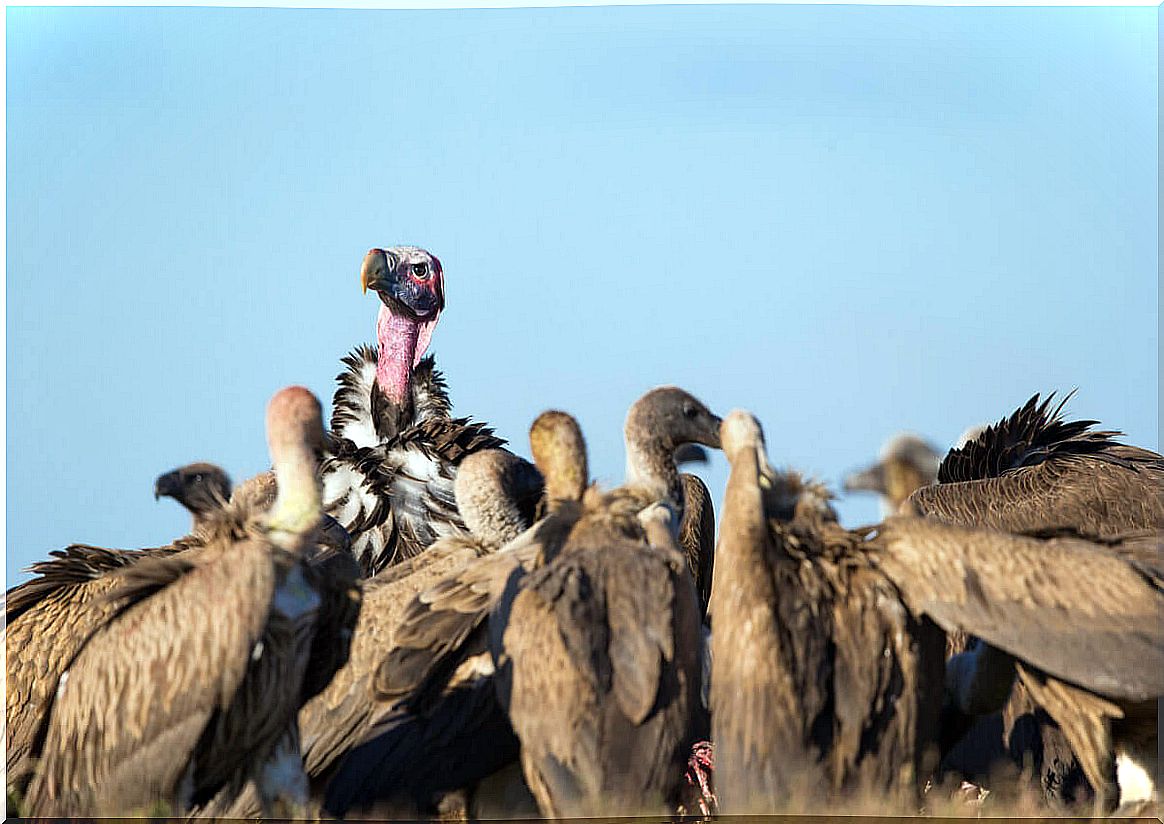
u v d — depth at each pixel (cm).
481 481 1617
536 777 1231
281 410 1274
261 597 1199
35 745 1545
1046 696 1273
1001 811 1290
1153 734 1261
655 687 1207
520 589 1273
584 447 1439
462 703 1384
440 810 1391
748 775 1220
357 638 1491
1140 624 1227
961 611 1229
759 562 1232
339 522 1814
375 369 1950
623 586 1249
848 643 1234
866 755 1232
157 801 1224
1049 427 1875
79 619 1590
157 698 1220
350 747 1455
